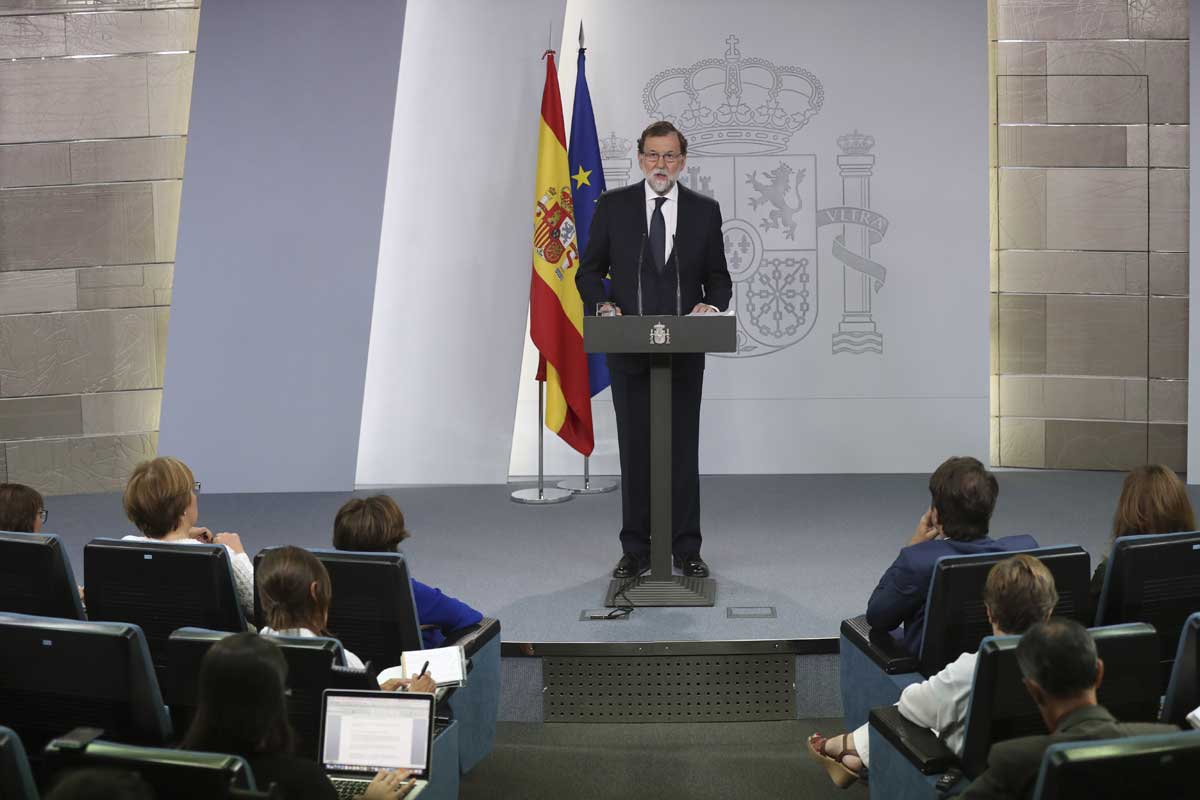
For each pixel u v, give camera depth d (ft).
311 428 31.68
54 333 32.58
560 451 33.30
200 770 7.80
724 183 32.19
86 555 13.52
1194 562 12.94
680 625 19.30
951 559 12.84
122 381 32.73
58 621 10.77
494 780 16.02
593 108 32.09
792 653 18.38
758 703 18.43
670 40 31.94
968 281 32.12
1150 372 32.01
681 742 17.44
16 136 32.14
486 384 32.42
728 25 31.86
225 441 31.71
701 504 28.96
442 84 31.78
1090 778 7.66
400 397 32.68
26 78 32.01
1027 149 31.96
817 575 22.35
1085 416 32.42
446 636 15.65
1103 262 31.96
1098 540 24.70
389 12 30.68
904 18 31.68
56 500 31.86
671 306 21.36
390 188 32.09
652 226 21.39
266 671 8.79
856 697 15.64
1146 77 31.48
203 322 31.42
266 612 11.84
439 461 32.76
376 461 32.91
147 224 32.37
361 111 30.86
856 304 32.30
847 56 31.81
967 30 31.58
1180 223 31.63
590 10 31.99
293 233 31.22
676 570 22.40
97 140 32.19
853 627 15.69
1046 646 9.05
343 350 31.50
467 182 31.99
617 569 21.84
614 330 18.84
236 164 31.04
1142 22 31.40
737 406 32.68
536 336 29.48
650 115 32.12
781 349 32.50
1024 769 8.96
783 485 31.22
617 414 21.94
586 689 18.51
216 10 30.66
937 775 11.63
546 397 31.76
